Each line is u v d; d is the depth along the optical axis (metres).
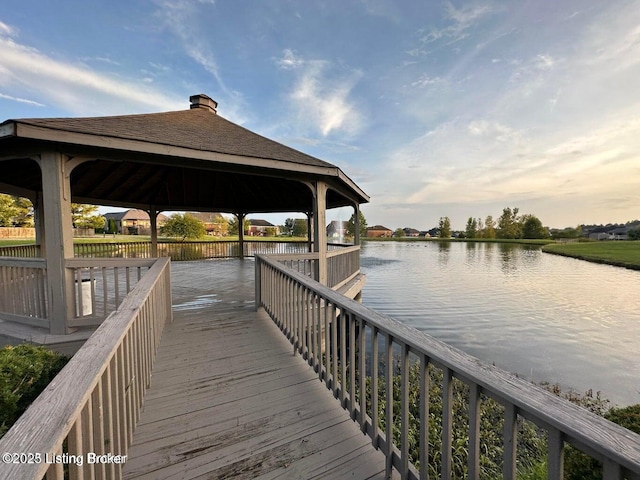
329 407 2.17
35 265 3.58
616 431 0.70
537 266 22.42
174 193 9.13
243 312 4.34
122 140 3.57
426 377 1.24
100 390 1.07
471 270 20.41
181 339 3.34
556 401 0.83
